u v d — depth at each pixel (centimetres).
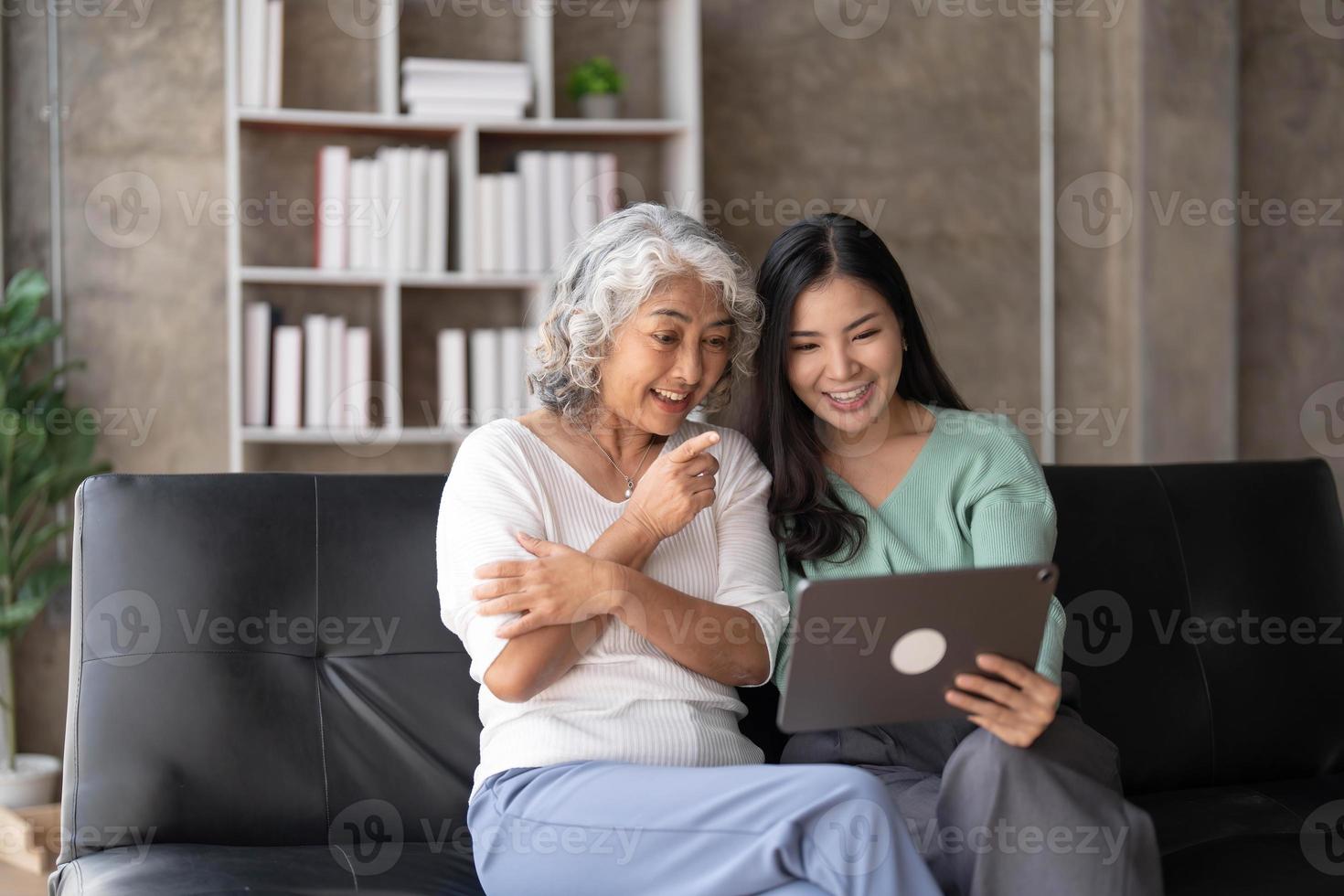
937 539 194
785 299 192
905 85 440
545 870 162
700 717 176
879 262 194
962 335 445
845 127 434
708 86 423
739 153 425
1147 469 238
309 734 190
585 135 404
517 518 176
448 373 389
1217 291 448
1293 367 473
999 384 448
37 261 381
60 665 377
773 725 203
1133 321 449
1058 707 171
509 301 414
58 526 349
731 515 192
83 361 369
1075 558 224
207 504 194
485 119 381
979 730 154
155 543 190
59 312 382
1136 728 220
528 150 406
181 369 393
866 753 186
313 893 161
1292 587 237
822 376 191
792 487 196
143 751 182
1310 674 233
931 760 184
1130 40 446
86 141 385
